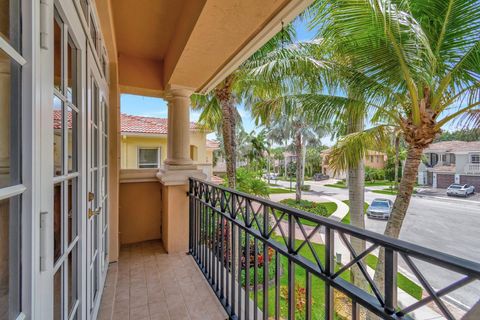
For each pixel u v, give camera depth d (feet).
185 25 7.16
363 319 12.66
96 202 6.55
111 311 6.70
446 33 9.09
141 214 12.34
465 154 46.01
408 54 9.17
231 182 21.95
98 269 6.76
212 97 23.15
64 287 3.55
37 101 2.45
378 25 8.65
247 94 20.83
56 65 3.41
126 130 26.09
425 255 2.11
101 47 7.20
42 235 2.57
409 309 2.27
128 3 7.36
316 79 13.24
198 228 9.90
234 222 6.19
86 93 4.87
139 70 11.34
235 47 7.23
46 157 2.68
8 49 2.06
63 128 3.54
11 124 2.23
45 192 2.65
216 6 5.32
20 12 2.30
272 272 16.14
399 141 19.69
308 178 95.30
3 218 2.18
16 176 2.26
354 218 15.37
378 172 63.10
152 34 9.21
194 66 8.70
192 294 7.59
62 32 3.48
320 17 9.96
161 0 7.24
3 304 2.17
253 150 71.41
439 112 10.64
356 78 11.41
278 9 5.45
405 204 11.71
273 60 14.55
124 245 11.68
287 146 75.97
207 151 41.78
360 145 12.96
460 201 39.99
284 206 4.24
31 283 2.34
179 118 11.03
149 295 7.50
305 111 14.34
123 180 11.74
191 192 10.64
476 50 8.80
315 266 3.44
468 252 19.07
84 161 4.59
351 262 2.90
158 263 9.68
